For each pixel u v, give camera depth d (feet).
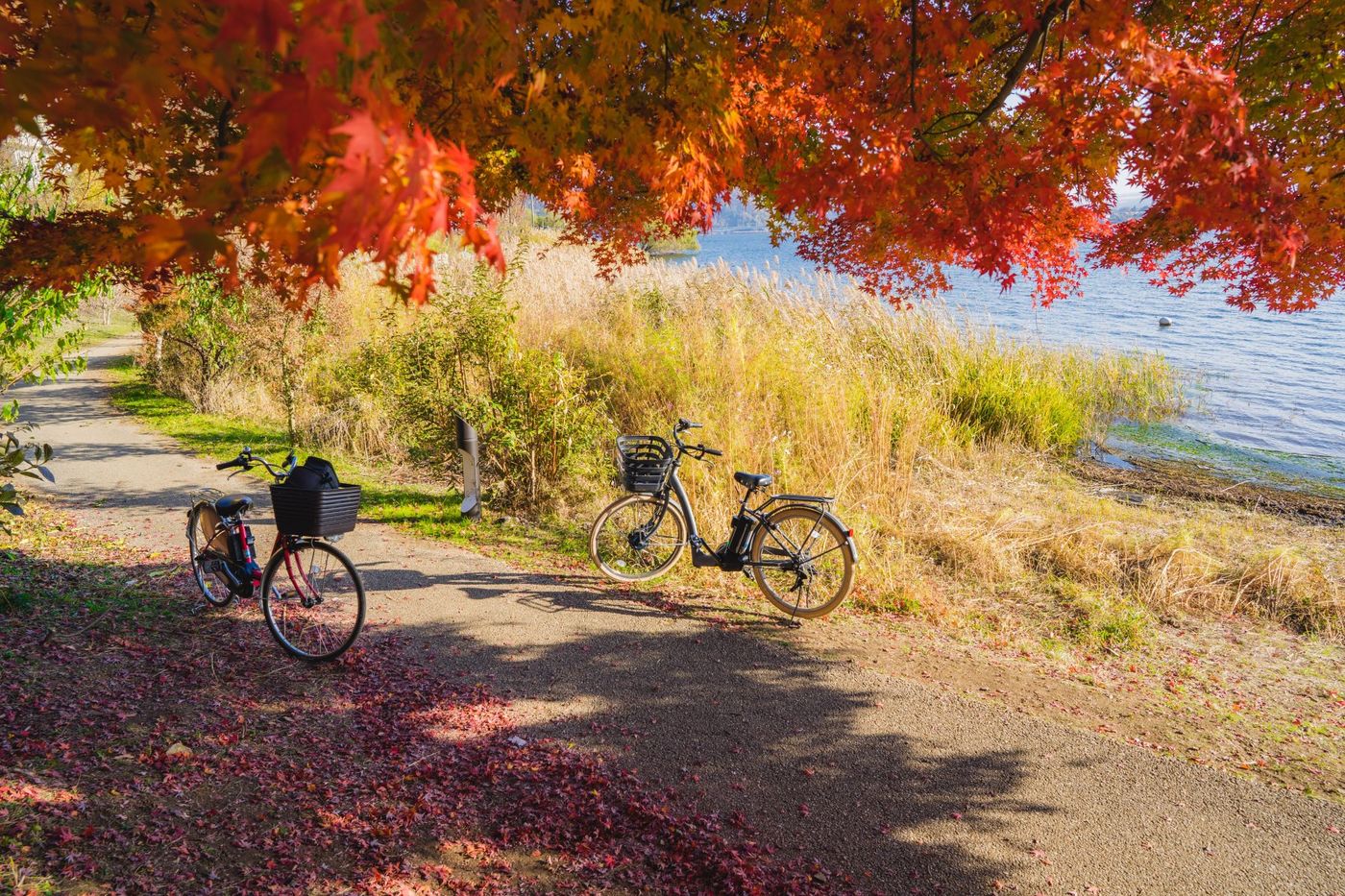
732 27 12.12
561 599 19.35
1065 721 14.38
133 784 10.89
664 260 56.39
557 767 12.12
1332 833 11.28
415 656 15.90
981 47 10.96
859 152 10.06
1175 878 10.27
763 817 11.21
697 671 15.75
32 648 14.98
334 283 4.75
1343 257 13.41
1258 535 27.20
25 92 4.15
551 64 9.17
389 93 4.48
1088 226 14.64
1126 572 22.86
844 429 29.19
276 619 16.84
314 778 11.44
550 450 27.30
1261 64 12.10
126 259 10.09
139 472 31.07
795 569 18.69
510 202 12.61
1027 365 43.98
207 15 4.70
